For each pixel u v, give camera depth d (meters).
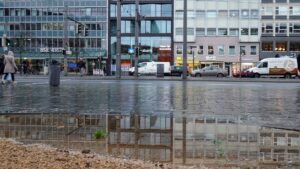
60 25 78.94
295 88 22.25
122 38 77.88
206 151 5.26
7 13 80.25
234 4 76.88
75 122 7.76
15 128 7.02
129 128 7.08
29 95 14.76
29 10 79.75
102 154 5.06
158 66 47.75
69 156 4.82
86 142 5.81
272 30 77.12
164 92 17.42
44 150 5.17
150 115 8.97
